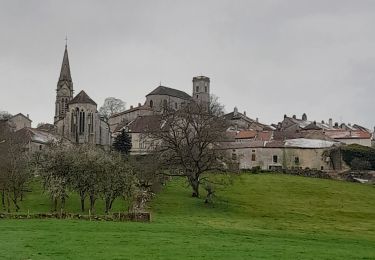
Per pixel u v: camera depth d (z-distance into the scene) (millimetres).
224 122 95312
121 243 36812
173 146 91812
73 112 173500
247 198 94438
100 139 176750
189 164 91125
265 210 83375
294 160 143500
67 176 71938
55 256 30766
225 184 92625
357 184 120062
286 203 91688
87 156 74125
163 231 46719
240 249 36156
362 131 181625
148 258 30844
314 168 143000
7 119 166125
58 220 53906
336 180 125625
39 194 88500
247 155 145250
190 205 83125
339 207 90562
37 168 77375
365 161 141375
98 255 31344
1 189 77000
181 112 93562
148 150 119438
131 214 58875
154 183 86938
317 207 89500
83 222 51938
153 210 77000
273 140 151500
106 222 53719
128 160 93500
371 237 56938
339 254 36219
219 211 79750
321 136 159500
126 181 72438
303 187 109438
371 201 99000
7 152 95125
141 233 43750
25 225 48156
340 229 66812
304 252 36312
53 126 199125
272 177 121625
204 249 35281
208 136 90188
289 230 62250
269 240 43781
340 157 143875
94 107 175250
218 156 90188
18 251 32312
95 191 70938
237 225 65375
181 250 34375
